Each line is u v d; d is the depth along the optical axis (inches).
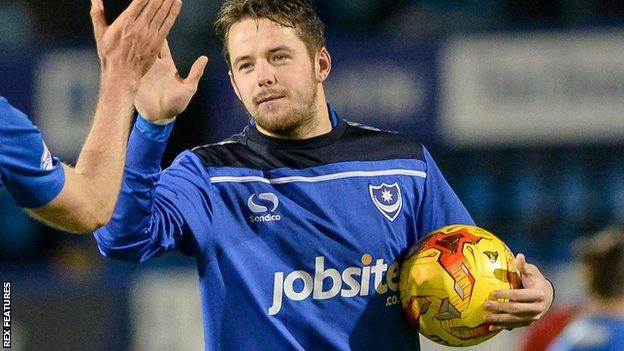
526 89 1325.0
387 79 1334.9
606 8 1519.4
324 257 564.4
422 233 598.9
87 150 489.1
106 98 494.6
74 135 1375.5
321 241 564.4
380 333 571.8
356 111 1341.0
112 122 492.7
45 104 1378.0
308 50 566.6
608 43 1314.0
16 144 467.2
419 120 1336.1
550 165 1363.2
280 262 562.6
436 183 602.9
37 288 1307.8
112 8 1396.4
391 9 1568.7
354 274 567.5
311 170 573.9
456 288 553.3
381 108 1336.1
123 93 496.7
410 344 586.6
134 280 1310.3
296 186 569.6
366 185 577.6
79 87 1376.7
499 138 1330.0
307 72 564.4
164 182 562.6
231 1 569.6
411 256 572.7
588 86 1318.9
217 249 562.9
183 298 1301.7
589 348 814.5
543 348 991.0
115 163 490.0
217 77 1362.0
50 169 473.7
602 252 823.1
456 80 1327.5
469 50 1328.7
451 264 557.0
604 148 1347.2
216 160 573.9
